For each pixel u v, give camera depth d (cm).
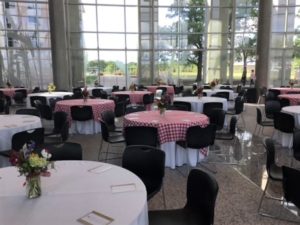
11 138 319
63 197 152
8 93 930
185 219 182
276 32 1173
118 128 493
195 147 331
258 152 450
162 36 1191
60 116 442
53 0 957
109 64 1191
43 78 1162
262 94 966
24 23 1118
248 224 245
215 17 1198
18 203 146
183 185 324
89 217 132
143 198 151
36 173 150
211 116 468
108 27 1163
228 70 1220
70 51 1152
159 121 356
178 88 995
